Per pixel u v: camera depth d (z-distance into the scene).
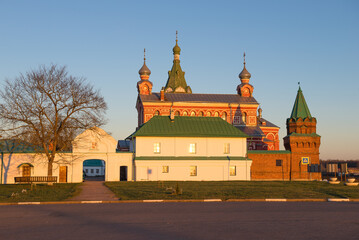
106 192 34.09
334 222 16.50
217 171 54.84
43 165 52.19
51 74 46.81
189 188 37.12
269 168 57.38
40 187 41.34
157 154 54.31
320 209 21.05
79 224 16.42
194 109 73.94
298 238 13.21
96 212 20.38
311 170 57.72
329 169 50.84
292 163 58.00
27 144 46.81
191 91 98.69
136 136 53.81
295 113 60.09
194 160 54.16
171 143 54.66
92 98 48.62
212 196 28.41
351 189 35.72
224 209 21.12
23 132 44.78
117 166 54.06
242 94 79.56
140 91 77.06
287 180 56.69
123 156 54.38
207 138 55.47
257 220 17.03
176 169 53.94
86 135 53.06
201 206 22.72
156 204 24.23
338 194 30.02
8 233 14.53
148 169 53.31
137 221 16.94
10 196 30.83
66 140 47.81
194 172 54.56
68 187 41.09
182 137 54.97
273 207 22.05
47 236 13.85
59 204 25.17
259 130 73.75
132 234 14.01
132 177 54.41
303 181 52.41
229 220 17.03
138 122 78.31
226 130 56.97
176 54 99.06
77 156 52.50
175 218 17.69
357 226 15.54
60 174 52.50
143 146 54.12
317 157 58.66
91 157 53.31
